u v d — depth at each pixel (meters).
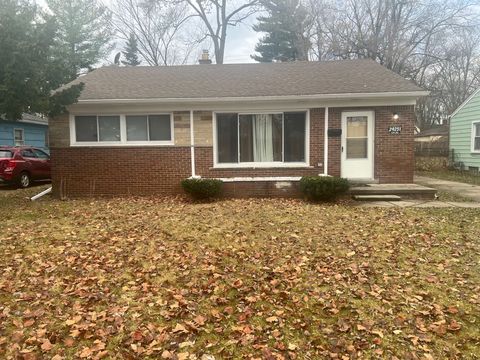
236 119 11.26
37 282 4.68
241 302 4.15
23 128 19.17
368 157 11.16
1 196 11.79
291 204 9.65
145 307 4.05
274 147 11.32
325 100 10.88
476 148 17.89
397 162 11.03
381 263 5.24
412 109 10.91
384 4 23.78
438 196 10.69
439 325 3.64
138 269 5.07
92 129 11.32
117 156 11.29
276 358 3.17
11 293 4.39
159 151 11.24
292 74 12.91
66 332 3.58
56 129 11.23
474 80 30.22
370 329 3.59
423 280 4.68
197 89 11.59
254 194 11.07
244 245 6.01
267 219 7.70
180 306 4.06
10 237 6.53
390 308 3.98
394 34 23.75
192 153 11.23
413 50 24.58
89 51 26.05
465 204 9.42
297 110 11.07
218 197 10.76
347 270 4.99
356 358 3.18
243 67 14.25
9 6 8.56
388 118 10.94
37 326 3.68
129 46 30.09
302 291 4.39
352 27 25.06
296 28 27.73
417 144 23.73
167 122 11.27
